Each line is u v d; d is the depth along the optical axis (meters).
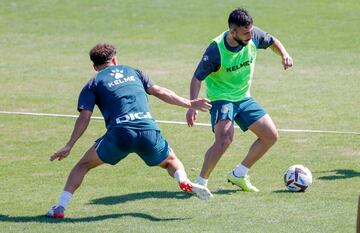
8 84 60.16
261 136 33.03
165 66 67.00
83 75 63.59
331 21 83.75
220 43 32.16
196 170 37.47
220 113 32.56
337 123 47.56
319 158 39.34
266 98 54.91
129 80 29.27
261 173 36.53
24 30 83.00
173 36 79.69
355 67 65.56
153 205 30.73
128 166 38.09
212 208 30.08
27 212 29.78
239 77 32.81
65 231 26.88
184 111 51.72
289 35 78.62
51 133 45.66
